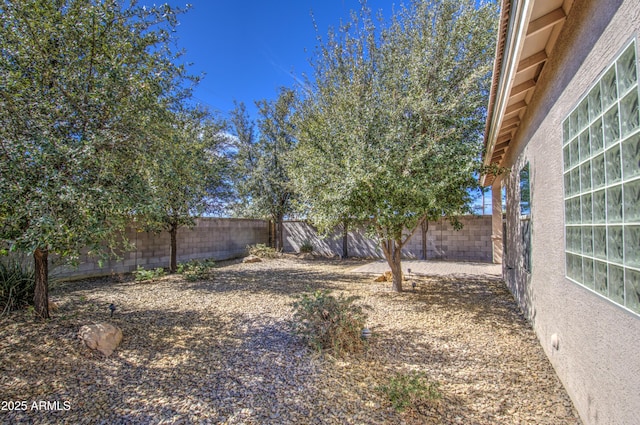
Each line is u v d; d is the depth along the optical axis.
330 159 6.05
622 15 1.79
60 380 3.07
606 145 2.01
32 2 3.37
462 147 5.14
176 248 10.42
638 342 1.69
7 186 2.75
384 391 2.80
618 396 1.91
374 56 6.22
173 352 3.72
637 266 1.68
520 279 5.27
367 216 5.68
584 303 2.45
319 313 3.89
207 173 8.03
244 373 3.21
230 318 4.99
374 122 5.52
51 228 2.77
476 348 3.85
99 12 3.63
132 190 3.51
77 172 3.11
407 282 7.83
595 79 2.16
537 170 3.83
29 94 3.22
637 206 1.68
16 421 2.46
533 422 2.46
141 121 3.82
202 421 2.46
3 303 4.91
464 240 12.24
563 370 2.96
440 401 2.72
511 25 2.65
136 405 2.68
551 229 3.31
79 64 3.63
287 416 2.52
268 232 15.46
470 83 5.26
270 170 13.14
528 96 4.18
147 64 4.12
